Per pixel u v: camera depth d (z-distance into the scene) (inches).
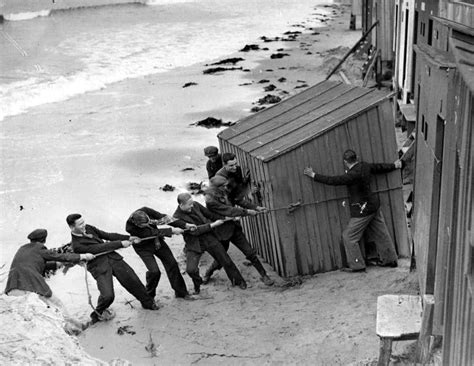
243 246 353.1
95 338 307.4
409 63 556.1
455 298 168.4
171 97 904.3
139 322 321.7
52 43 1525.6
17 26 1881.2
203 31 1742.1
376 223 348.8
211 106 838.5
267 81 985.5
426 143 241.9
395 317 230.5
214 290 356.2
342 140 348.2
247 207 355.3
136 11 2375.7
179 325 314.8
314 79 987.9
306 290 338.6
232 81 1004.6
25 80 1047.0
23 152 649.0
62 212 490.6
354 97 377.7
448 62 189.3
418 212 267.1
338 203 354.3
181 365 278.1
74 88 986.7
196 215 346.9
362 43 881.5
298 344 279.1
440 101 205.2
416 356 220.2
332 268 362.3
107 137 703.1
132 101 888.9
